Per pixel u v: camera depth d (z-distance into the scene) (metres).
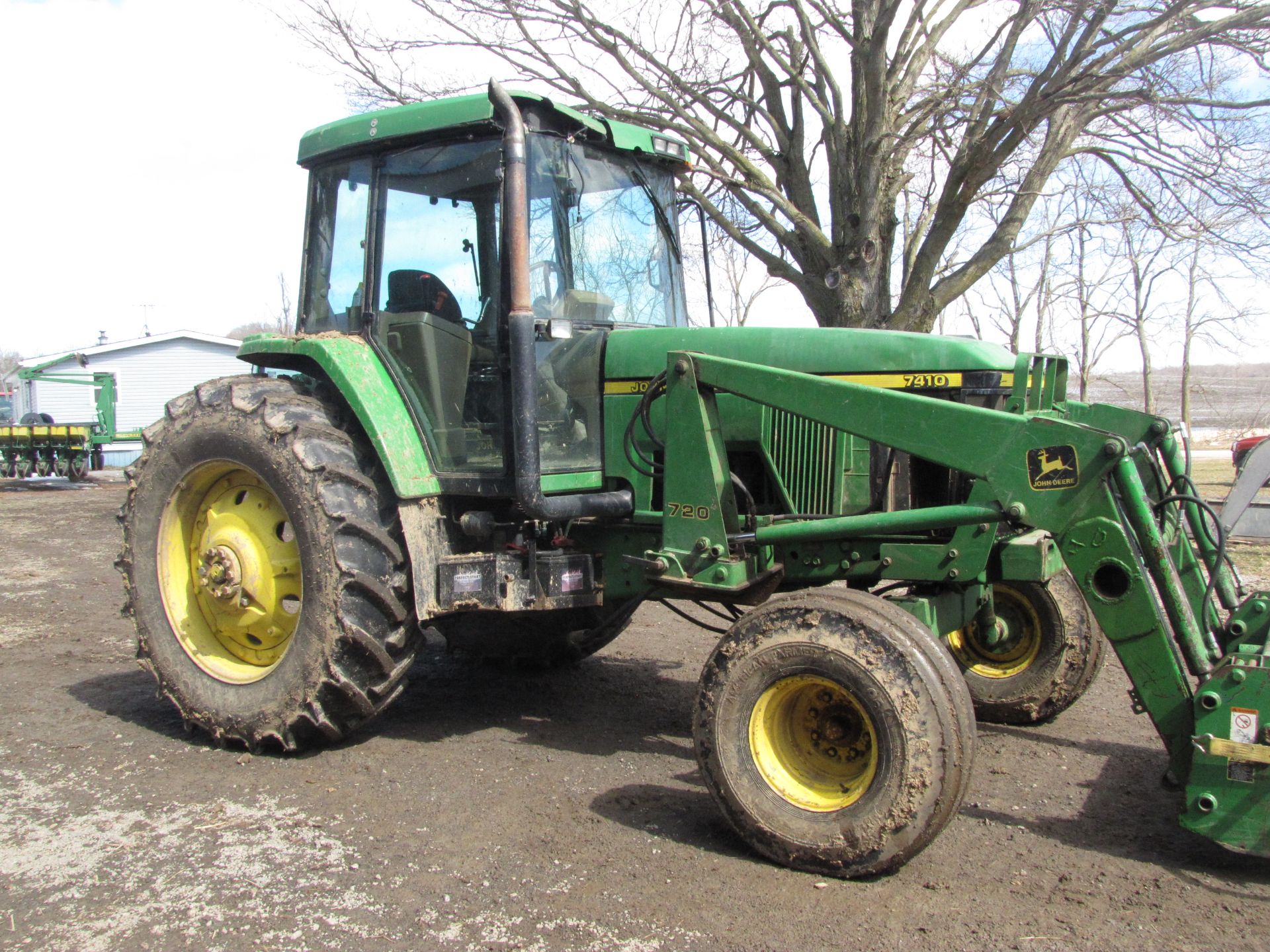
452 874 3.05
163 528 4.52
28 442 22.09
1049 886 2.99
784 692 3.20
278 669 4.07
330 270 4.70
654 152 4.62
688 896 2.91
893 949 2.62
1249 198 9.36
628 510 4.20
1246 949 2.63
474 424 4.14
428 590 4.08
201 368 31.14
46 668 5.58
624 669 5.62
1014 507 3.24
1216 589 3.84
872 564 3.75
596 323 4.39
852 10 8.70
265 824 3.43
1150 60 8.12
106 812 3.54
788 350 4.02
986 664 4.77
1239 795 2.90
